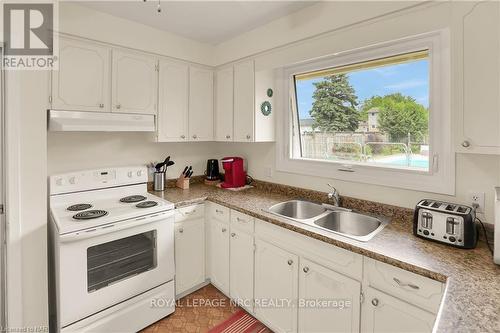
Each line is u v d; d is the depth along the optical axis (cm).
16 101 158
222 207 231
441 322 78
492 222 146
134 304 197
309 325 169
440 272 112
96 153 237
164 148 281
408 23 158
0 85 157
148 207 206
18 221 162
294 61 215
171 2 195
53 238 183
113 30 213
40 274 172
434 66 166
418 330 120
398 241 145
